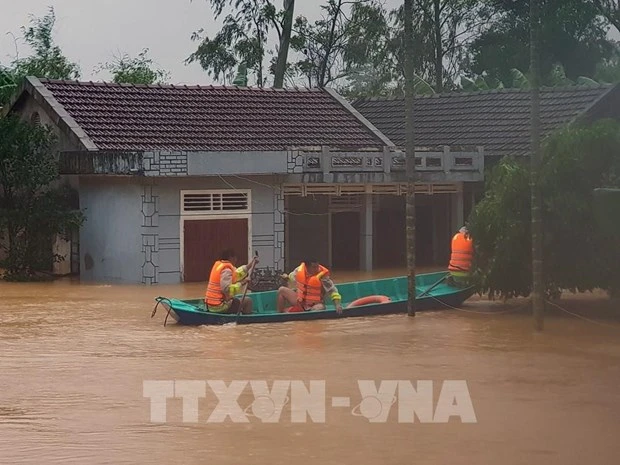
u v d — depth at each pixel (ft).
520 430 40.47
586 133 70.44
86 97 104.94
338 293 70.03
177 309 65.41
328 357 55.11
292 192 100.53
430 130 120.37
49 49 139.44
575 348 58.54
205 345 58.75
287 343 59.47
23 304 78.02
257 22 152.35
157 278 94.22
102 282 96.94
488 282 72.49
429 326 66.03
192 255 95.96
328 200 108.27
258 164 96.68
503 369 52.19
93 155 94.84
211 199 96.63
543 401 45.21
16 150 96.63
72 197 101.35
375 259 112.78
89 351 57.00
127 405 44.27
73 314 72.13
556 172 70.13
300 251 107.76
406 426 41.01
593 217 69.62
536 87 66.54
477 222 72.64
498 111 118.62
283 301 70.49
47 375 50.57
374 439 39.22
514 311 72.79
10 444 38.58
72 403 44.70
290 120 111.86
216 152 94.79
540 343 60.03
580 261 70.59
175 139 102.12
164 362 53.62
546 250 70.69
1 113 108.88
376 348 57.93
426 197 113.91
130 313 72.54
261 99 114.11
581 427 40.93
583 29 151.33
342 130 112.57
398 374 50.70
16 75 129.39
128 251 95.35
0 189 101.09
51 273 101.55
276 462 36.40
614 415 42.78
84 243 99.81
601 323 67.87
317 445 38.40
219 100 111.75
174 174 93.09
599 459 36.88
